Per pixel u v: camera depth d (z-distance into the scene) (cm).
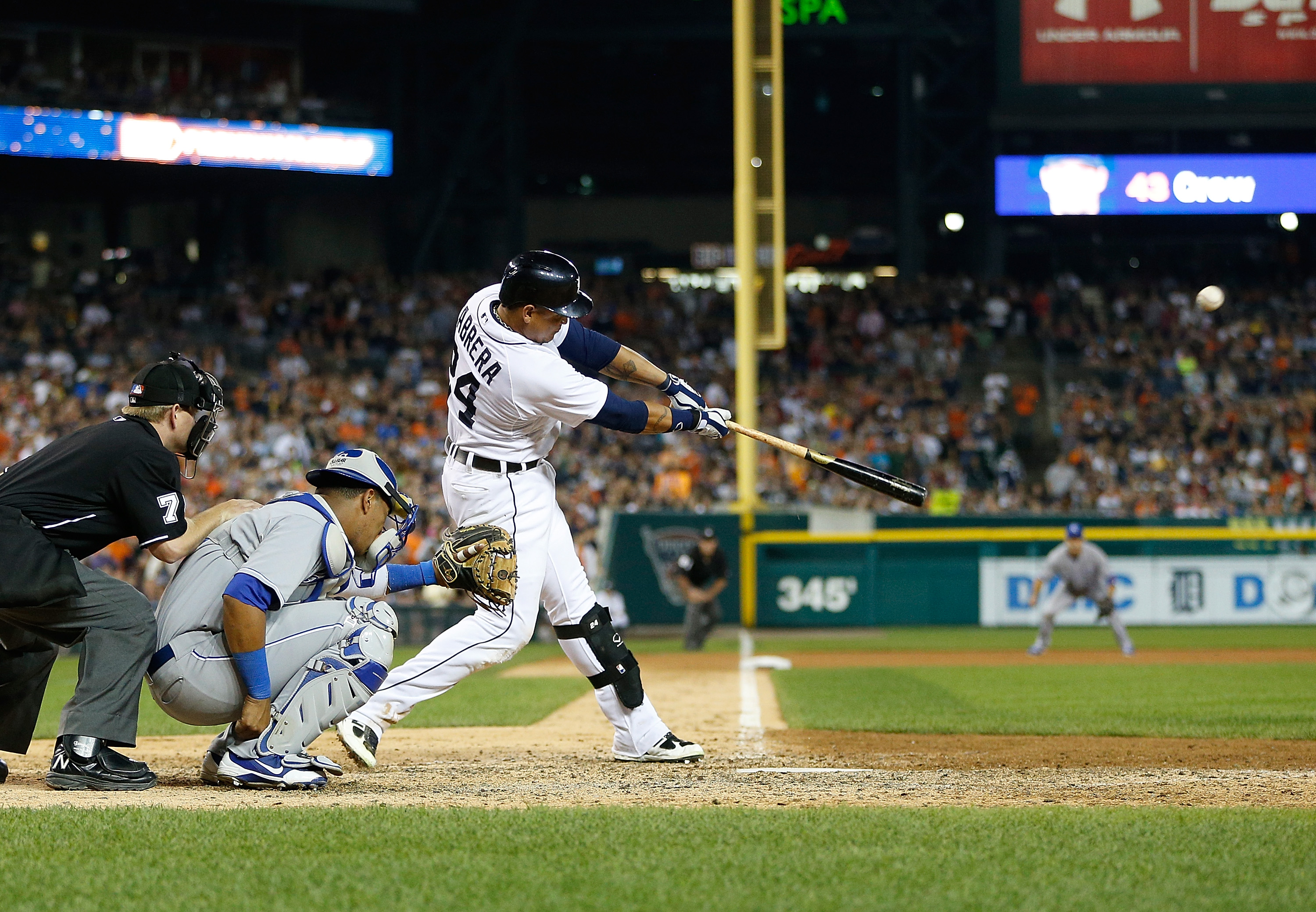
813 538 6525
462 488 1717
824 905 957
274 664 1505
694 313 9944
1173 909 947
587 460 7606
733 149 10975
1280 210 9450
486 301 1683
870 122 10862
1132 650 4678
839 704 2891
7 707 1527
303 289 9431
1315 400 8650
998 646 5372
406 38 9512
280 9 9200
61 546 1438
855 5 9488
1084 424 8525
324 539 1462
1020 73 9000
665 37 9512
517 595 1688
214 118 8662
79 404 7544
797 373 9031
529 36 9562
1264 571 6738
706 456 7875
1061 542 6656
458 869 1059
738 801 1453
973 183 9931
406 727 2417
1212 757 1927
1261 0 8956
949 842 1164
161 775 1667
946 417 8494
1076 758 1920
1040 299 9631
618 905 956
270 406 7838
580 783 1609
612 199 11150
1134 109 9031
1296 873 1052
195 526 1527
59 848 1129
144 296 8894
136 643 1492
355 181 9369
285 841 1158
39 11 8550
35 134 8225
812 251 11050
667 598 6312
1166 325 9638
